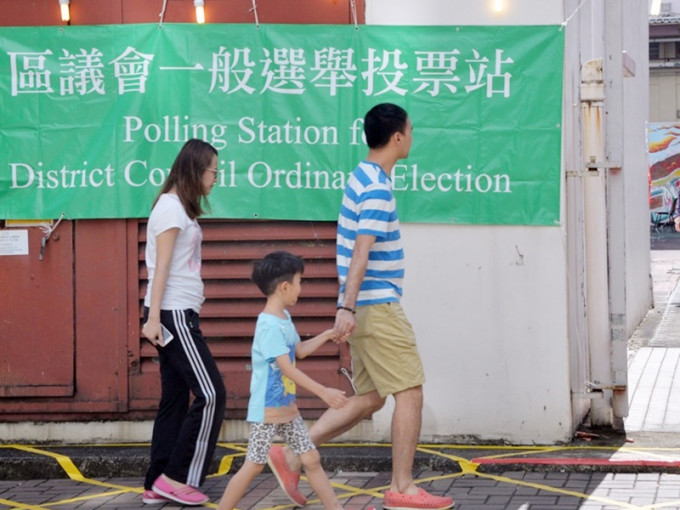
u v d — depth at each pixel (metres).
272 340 6.14
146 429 8.30
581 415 8.89
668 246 36.34
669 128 44.75
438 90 8.03
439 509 6.54
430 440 8.10
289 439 6.25
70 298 8.27
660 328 15.30
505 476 7.45
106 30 8.21
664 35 43.62
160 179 8.19
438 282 8.05
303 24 8.12
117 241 8.23
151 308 6.82
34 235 8.29
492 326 8.02
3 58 8.27
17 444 8.34
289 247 8.19
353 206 6.60
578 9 8.57
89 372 8.29
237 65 8.15
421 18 8.05
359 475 7.68
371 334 6.53
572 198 8.27
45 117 8.25
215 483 7.54
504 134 7.98
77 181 8.21
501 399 8.02
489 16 8.00
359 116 8.10
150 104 8.19
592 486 7.14
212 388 6.91
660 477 7.33
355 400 6.87
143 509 6.97
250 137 8.14
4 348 8.32
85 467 7.85
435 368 8.08
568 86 8.19
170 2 8.22
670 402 9.71
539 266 7.96
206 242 8.22
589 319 8.30
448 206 8.02
